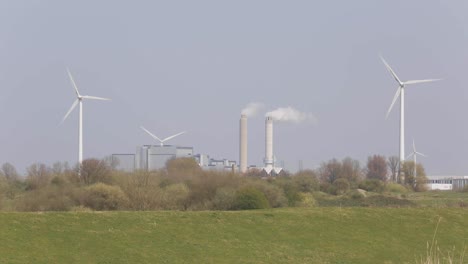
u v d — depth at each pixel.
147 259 167.75
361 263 179.75
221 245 183.88
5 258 156.50
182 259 170.38
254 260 174.38
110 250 170.88
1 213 188.00
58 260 160.38
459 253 193.75
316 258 180.88
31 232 175.62
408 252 192.62
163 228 191.62
